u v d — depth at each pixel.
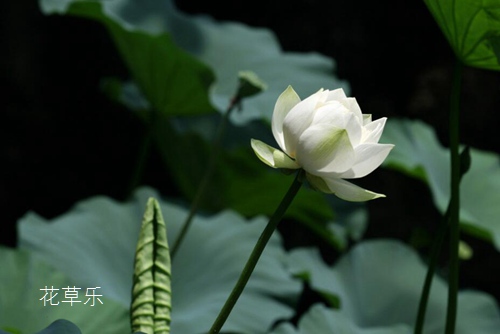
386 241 4.13
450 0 2.78
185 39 4.48
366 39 6.28
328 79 4.47
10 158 5.64
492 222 4.48
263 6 6.25
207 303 3.26
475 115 6.09
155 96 3.99
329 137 2.46
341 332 3.32
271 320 3.26
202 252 3.51
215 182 4.50
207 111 4.01
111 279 3.33
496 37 2.78
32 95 5.74
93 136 5.91
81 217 3.54
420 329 2.84
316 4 6.21
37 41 5.79
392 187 6.01
